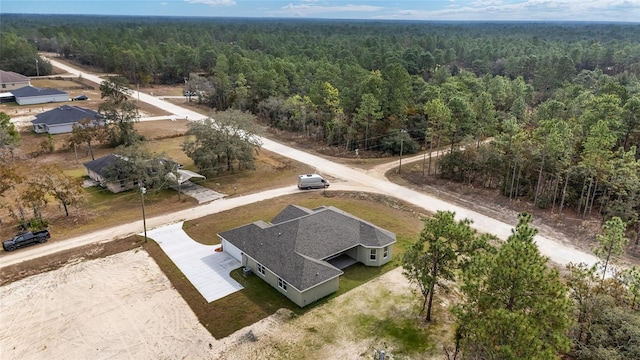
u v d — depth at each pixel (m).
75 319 27.05
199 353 24.27
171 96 111.25
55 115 73.94
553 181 46.97
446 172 55.50
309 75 98.69
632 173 38.50
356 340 25.36
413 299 29.39
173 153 63.91
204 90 100.44
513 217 43.56
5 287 30.22
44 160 59.88
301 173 57.00
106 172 48.69
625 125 52.22
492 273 19.53
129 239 37.69
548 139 43.06
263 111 85.00
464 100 56.53
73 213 43.06
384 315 27.66
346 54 129.50
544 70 103.88
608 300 21.33
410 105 74.25
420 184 53.41
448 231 24.27
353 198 48.34
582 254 35.59
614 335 20.22
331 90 72.25
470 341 19.28
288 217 36.97
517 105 77.81
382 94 69.25
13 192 47.12
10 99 94.94
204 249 36.16
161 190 50.12
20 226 39.34
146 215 43.09
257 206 45.75
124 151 49.69
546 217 43.09
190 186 51.62
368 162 62.41
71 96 101.25
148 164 47.88
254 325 26.55
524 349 16.34
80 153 63.25
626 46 141.00
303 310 28.08
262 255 31.39
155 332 25.91
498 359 16.81
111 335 25.64
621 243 25.88
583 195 44.53
